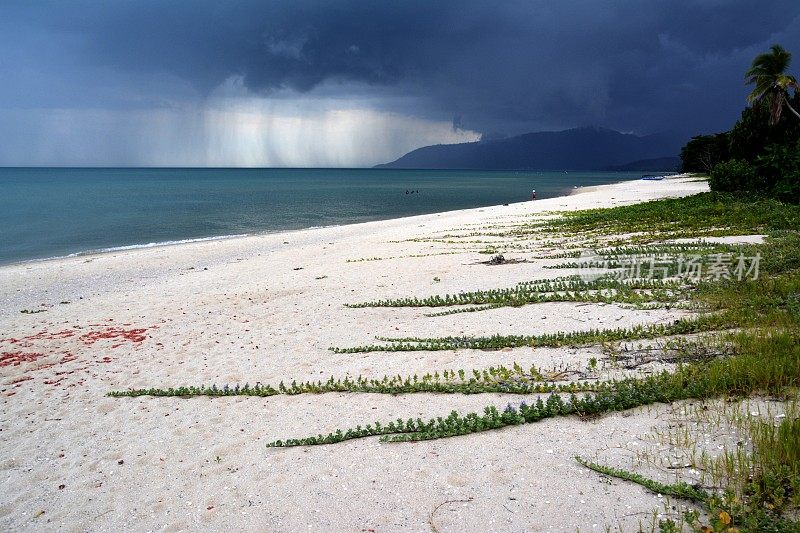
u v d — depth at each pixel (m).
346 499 5.66
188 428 7.99
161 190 96.31
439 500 5.45
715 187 32.50
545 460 5.92
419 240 28.27
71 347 12.67
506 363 9.10
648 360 8.33
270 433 7.53
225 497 6.00
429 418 7.38
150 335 13.41
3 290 20.94
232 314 15.02
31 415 8.93
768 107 41.34
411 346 10.43
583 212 36.44
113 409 8.99
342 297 15.72
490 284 15.28
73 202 66.88
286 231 40.72
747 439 5.73
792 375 6.73
